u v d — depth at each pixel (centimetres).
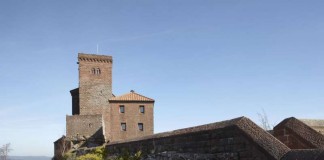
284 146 1213
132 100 7825
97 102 7762
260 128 1365
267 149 1241
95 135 6988
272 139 1274
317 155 1057
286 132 1416
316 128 1587
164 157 1767
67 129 6950
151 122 7844
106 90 7869
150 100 7919
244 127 1405
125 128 7688
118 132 7631
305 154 1102
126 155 2356
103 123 7312
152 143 2108
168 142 1934
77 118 7025
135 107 7819
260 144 1283
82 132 6975
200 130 1669
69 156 3656
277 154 1191
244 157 1372
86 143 6888
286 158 1150
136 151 2308
